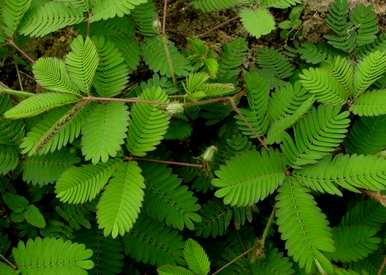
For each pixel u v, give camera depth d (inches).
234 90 22.4
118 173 19.8
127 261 22.8
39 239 19.9
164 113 20.0
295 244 19.0
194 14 24.0
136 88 22.1
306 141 19.9
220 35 24.1
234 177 19.4
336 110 19.8
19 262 19.9
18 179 22.6
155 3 23.9
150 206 20.7
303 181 19.7
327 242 18.9
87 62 20.1
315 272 20.2
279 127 20.4
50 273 19.6
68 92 20.2
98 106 20.2
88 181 19.7
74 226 21.6
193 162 23.0
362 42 23.0
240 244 22.3
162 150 22.3
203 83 20.7
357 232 20.8
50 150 21.0
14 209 21.7
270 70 23.2
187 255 19.9
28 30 21.2
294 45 24.0
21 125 21.4
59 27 20.9
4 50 22.9
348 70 21.0
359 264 21.2
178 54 22.0
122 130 19.6
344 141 21.9
